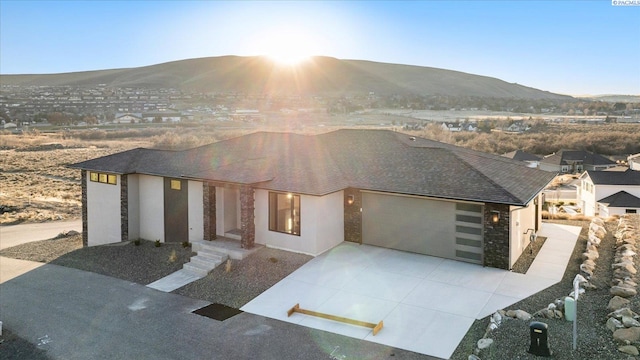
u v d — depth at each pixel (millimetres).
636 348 9148
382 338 11234
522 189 16375
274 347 11039
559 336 10203
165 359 10680
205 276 15961
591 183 47250
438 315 12281
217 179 17906
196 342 11453
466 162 18250
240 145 24109
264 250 17547
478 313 12297
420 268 15680
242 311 13141
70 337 11992
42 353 11203
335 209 17938
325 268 15812
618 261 14547
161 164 21422
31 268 17938
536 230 19422
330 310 12844
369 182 18062
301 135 25438
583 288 12812
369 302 13219
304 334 11656
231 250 17266
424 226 16984
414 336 11273
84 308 13844
